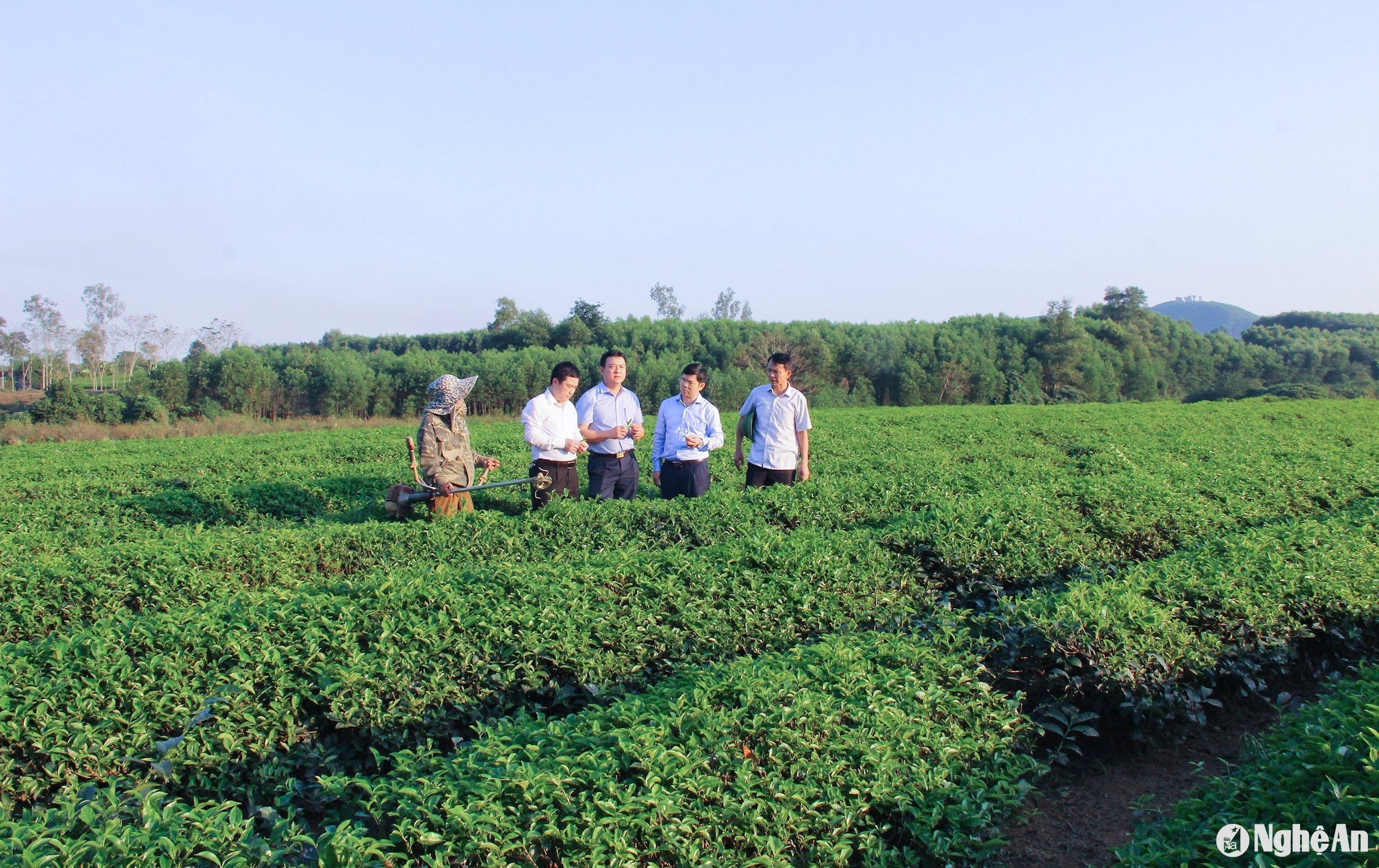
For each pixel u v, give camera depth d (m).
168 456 19.70
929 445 17.89
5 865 2.98
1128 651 5.22
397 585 5.80
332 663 5.02
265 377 42.44
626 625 5.57
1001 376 54.47
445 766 3.80
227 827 3.32
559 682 5.32
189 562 7.10
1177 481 10.84
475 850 3.26
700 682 4.56
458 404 8.80
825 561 6.59
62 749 4.25
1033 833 4.52
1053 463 14.48
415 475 8.80
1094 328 63.34
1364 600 6.28
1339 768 3.59
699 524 8.16
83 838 3.14
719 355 55.50
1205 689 5.44
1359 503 10.27
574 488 9.74
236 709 4.66
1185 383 64.19
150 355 60.66
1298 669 6.31
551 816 3.41
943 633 5.59
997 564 7.30
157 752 4.42
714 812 3.60
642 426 10.01
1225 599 5.91
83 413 34.16
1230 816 3.61
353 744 4.87
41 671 4.64
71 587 6.53
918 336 57.47
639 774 3.72
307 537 7.62
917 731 4.35
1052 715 5.11
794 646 5.61
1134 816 4.62
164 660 4.78
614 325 58.31
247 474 16.45
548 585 5.89
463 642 5.20
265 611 5.36
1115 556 8.04
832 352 54.66
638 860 3.37
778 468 10.05
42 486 14.39
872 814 4.03
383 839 3.56
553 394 9.44
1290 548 7.14
